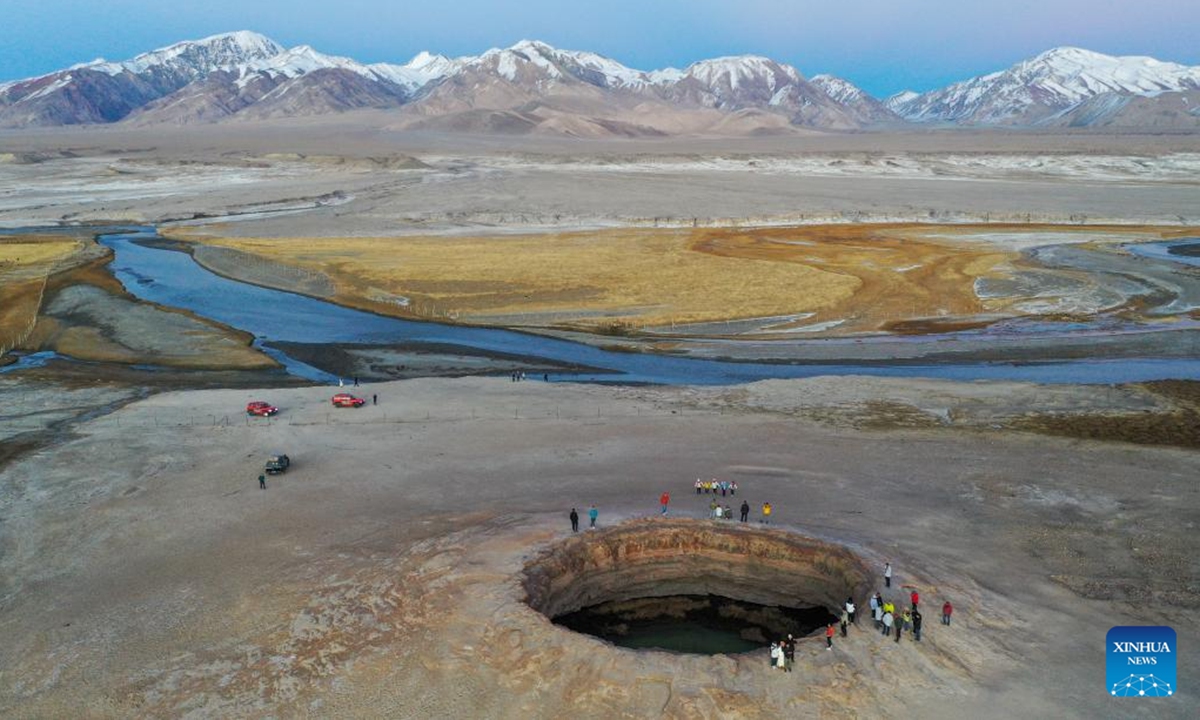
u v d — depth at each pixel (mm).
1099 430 61031
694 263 132250
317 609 36625
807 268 127688
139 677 32375
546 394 72250
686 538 42875
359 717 30250
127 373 80750
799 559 41312
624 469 53375
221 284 122688
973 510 46688
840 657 32719
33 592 38719
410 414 66000
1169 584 38281
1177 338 90562
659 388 74875
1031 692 30969
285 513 46656
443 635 34500
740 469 53312
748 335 95438
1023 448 57094
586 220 185500
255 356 86500
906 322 99812
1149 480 50781
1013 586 38250
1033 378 77625
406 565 39812
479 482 51188
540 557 39781
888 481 51156
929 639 33781
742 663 32344
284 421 64062
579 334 96625
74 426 63562
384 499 48562
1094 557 40969
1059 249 144000
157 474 52969
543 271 127250
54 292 114875
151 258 142500
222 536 43906
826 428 62125
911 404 68375
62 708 30781
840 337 94125
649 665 32000
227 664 33094
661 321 100500
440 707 30719
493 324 100688
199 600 37625
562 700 30906
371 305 109500
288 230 173250
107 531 44719
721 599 42844
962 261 132750
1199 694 30750
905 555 40781
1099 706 30156
